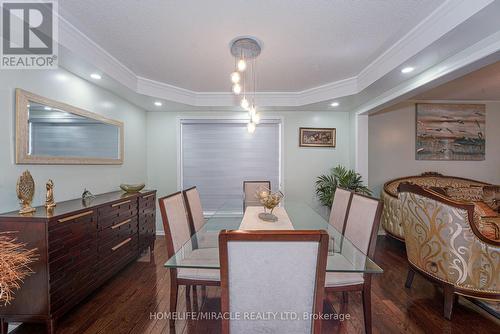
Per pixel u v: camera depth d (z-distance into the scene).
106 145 2.99
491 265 1.75
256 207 2.84
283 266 1.01
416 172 4.28
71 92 2.42
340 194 2.42
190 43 2.22
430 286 2.37
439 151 4.27
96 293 2.23
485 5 1.41
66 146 2.34
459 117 4.26
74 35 1.98
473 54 1.85
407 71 2.37
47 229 1.63
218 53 2.42
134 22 1.89
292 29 1.99
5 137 1.80
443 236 1.88
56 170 2.26
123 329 1.76
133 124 3.67
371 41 2.18
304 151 4.18
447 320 1.87
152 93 3.24
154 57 2.52
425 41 1.89
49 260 1.64
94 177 2.79
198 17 1.83
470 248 1.77
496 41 1.69
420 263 2.12
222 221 2.34
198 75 3.03
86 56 2.14
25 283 1.63
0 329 1.64
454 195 3.86
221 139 4.19
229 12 1.77
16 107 1.86
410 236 2.23
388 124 4.26
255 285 1.02
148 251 3.38
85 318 1.88
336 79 3.19
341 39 2.15
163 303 2.08
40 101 2.04
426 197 1.99
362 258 1.55
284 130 4.16
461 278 1.81
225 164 4.19
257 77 3.10
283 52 2.40
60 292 1.73
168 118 4.15
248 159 4.18
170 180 4.17
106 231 2.28
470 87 3.56
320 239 0.98
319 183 4.12
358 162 3.82
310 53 2.42
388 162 4.27
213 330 1.75
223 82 3.30
